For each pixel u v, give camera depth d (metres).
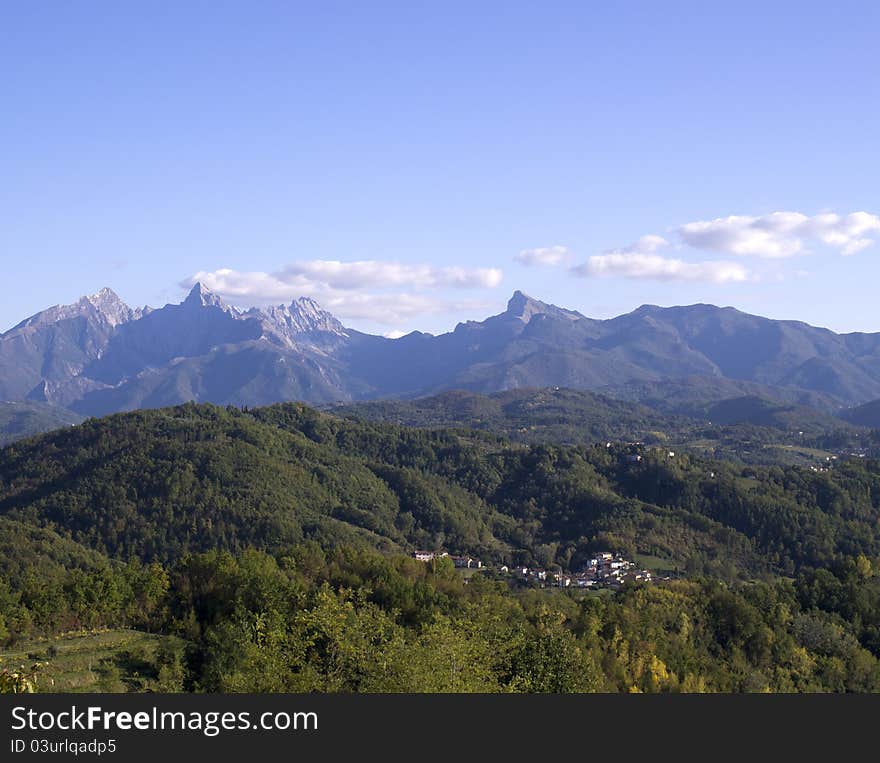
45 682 52.25
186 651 60.72
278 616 58.09
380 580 79.81
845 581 101.88
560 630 70.31
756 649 83.25
